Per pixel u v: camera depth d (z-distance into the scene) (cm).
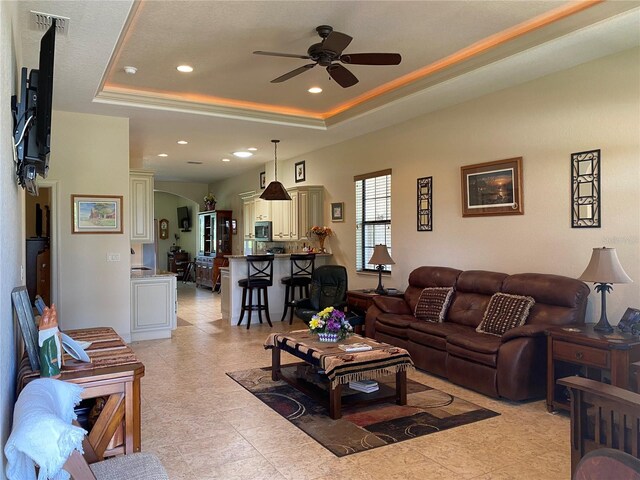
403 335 497
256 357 539
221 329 700
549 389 368
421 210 590
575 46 376
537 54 393
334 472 275
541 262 450
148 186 690
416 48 427
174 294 656
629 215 383
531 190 459
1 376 131
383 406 383
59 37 339
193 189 1329
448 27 384
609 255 353
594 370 363
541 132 449
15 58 254
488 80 459
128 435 231
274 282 771
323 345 395
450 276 516
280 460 291
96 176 572
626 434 204
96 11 301
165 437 324
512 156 477
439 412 369
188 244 1468
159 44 411
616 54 390
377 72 490
